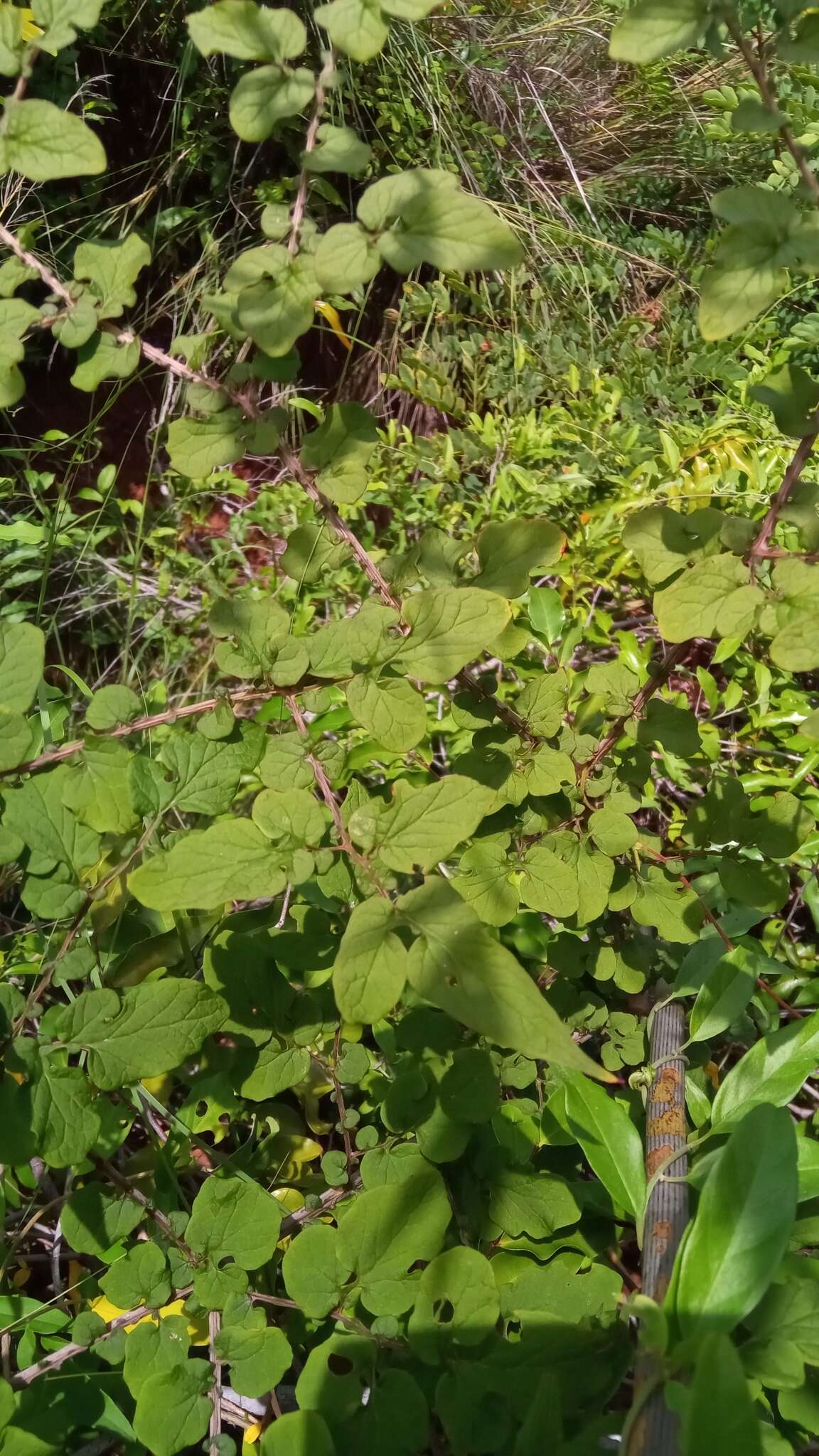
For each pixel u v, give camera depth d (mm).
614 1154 985
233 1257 887
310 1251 844
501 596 773
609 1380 806
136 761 803
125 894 996
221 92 3189
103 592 2623
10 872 1444
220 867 673
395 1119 947
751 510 1880
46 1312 1052
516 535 852
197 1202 892
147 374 3041
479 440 2434
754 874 1008
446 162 3279
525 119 3820
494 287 3189
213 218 3316
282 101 684
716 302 655
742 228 635
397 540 2348
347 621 813
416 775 1572
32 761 785
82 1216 892
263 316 693
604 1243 1040
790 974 1233
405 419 3395
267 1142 1137
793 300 2680
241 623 812
